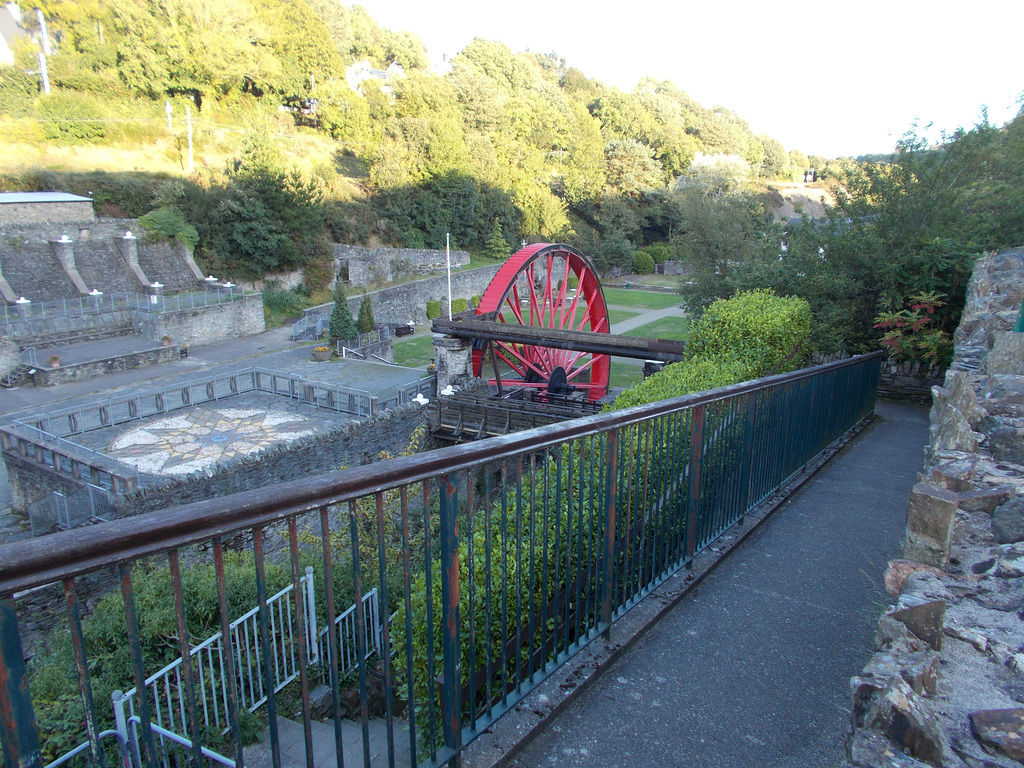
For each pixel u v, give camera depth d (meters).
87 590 12.20
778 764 2.87
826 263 17.56
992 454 4.66
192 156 49.00
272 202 44.16
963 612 2.83
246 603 7.61
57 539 1.35
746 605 4.30
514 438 2.71
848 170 18.88
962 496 3.90
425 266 55.09
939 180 16.97
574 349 18.89
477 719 2.91
